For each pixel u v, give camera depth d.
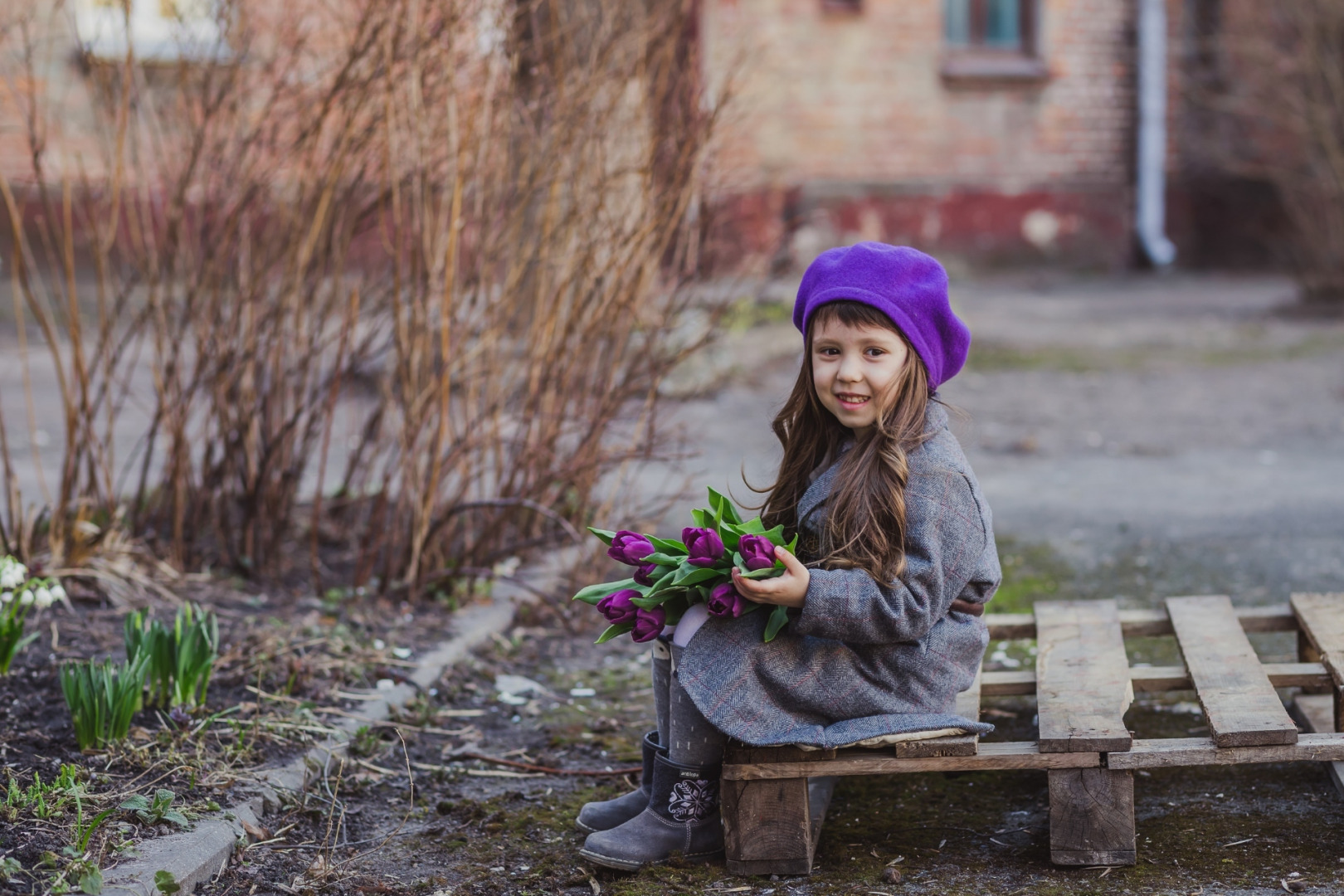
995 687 2.93
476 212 3.82
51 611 3.44
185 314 3.91
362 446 4.25
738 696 2.33
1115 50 13.35
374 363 6.03
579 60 4.02
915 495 2.31
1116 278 13.33
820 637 2.32
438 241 3.80
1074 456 6.11
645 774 2.64
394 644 3.55
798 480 2.55
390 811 2.74
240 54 3.87
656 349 4.89
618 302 3.93
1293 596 3.16
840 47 12.20
